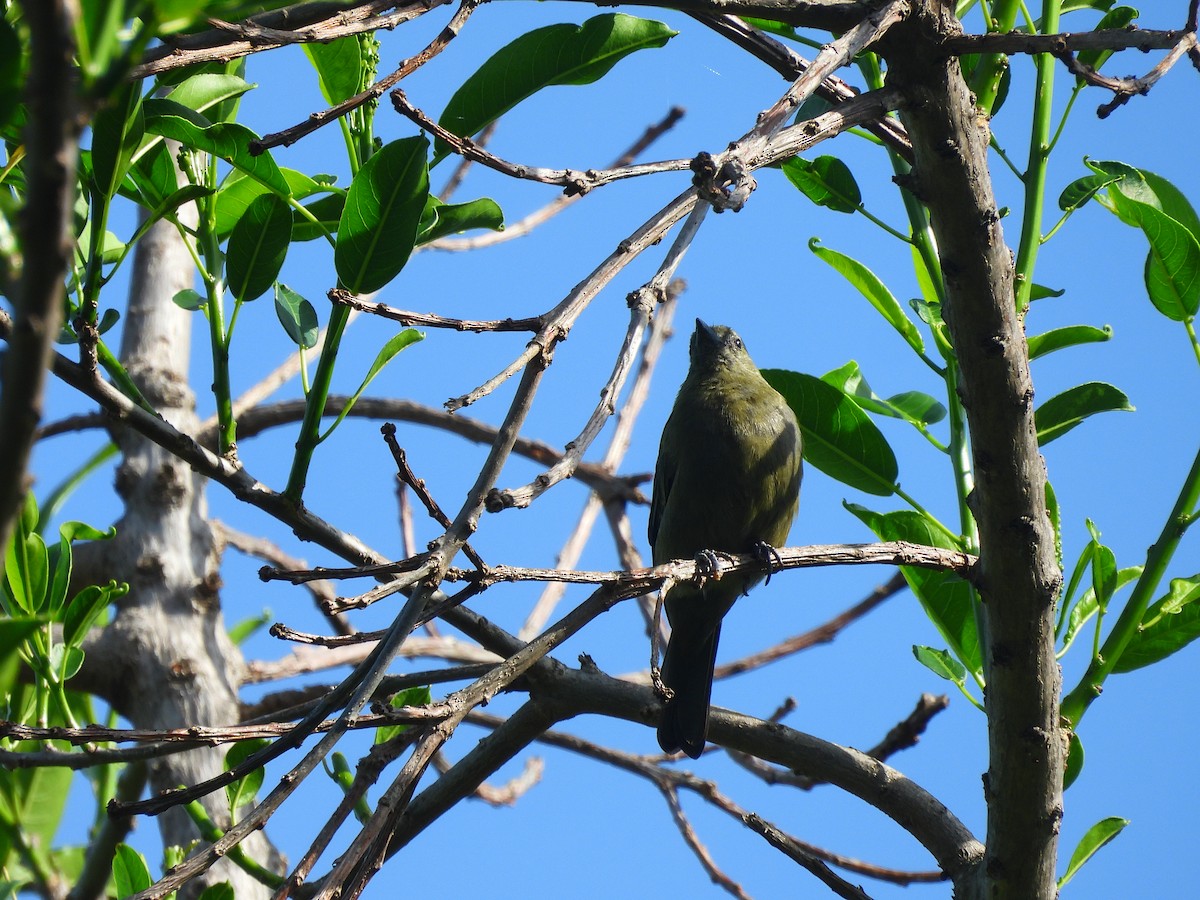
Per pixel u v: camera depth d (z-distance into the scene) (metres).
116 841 8.55
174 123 7.03
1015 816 6.86
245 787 7.72
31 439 2.78
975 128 6.06
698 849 11.66
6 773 9.07
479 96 7.55
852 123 5.84
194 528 10.70
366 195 6.79
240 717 10.12
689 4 5.97
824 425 8.30
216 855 4.63
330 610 4.82
